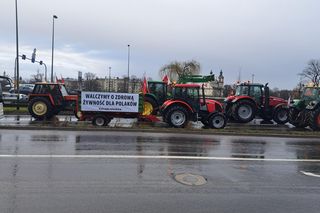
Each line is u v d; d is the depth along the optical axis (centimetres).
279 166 980
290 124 2319
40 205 599
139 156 1027
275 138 1600
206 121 1956
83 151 1067
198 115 1912
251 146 1319
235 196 689
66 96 2106
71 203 615
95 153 1044
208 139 1456
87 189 696
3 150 1041
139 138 1391
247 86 2320
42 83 2106
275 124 2306
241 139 1509
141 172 844
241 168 935
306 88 2109
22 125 1639
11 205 594
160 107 2073
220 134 1638
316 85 2094
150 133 1573
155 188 721
